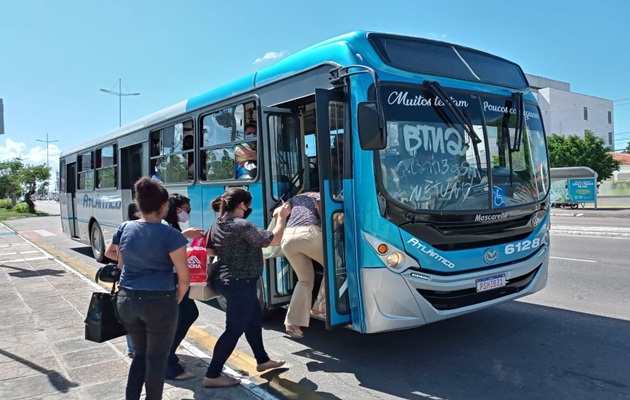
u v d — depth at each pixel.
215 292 4.35
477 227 4.85
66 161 14.16
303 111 5.77
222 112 6.54
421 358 5.11
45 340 5.57
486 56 5.69
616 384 4.36
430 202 4.63
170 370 4.44
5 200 46.88
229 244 4.20
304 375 4.69
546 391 4.26
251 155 5.89
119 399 4.04
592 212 26.30
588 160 39.34
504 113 5.36
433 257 4.55
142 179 3.53
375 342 5.63
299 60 5.39
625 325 6.01
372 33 4.91
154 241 3.42
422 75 4.88
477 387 4.38
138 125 9.16
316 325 6.34
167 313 3.44
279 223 4.71
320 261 4.94
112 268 3.82
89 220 12.01
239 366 4.88
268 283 5.47
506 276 5.04
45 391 4.20
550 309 6.81
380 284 4.46
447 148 4.84
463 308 4.76
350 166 4.62
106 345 5.38
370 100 4.52
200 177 7.02
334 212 4.66
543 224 5.55
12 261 11.83
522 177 5.40
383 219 4.44
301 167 5.73
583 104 60.75
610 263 10.06
